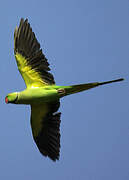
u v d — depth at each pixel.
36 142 14.23
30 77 12.96
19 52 13.07
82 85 12.23
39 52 12.89
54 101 13.59
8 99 12.84
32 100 12.80
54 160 13.85
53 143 13.90
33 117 13.92
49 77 12.86
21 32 13.12
